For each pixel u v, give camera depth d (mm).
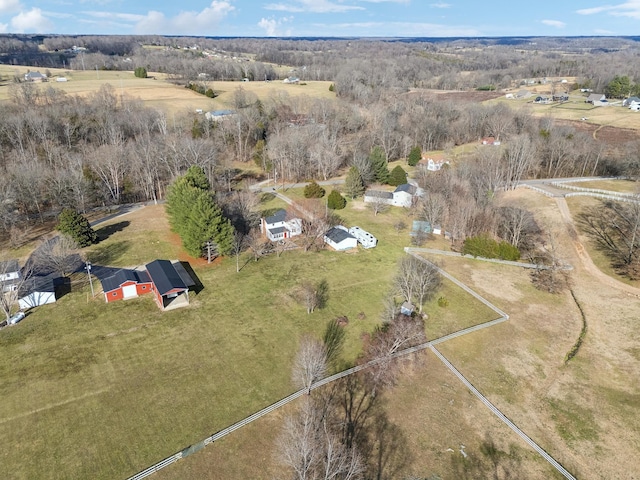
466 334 48344
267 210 82000
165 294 51438
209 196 62844
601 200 80812
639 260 62250
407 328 45781
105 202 84875
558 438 36219
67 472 32531
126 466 33000
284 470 32750
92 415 37281
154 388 40219
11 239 66312
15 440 34875
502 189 88688
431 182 86438
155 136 103062
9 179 76750
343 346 46500
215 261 63625
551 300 55156
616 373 43094
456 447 35188
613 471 33531
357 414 37906
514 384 41688
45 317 49906
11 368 42188
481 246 65000
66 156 89938
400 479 32500
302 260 64375
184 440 35125
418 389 40781
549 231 71688
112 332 47656
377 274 60812
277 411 37938
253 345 46125
